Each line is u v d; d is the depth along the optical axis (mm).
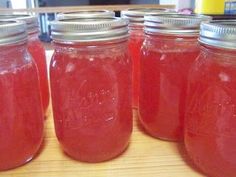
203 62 368
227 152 354
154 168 403
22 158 405
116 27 369
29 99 398
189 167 405
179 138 465
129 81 426
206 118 364
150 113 470
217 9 1027
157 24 419
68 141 413
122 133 422
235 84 339
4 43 344
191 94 386
